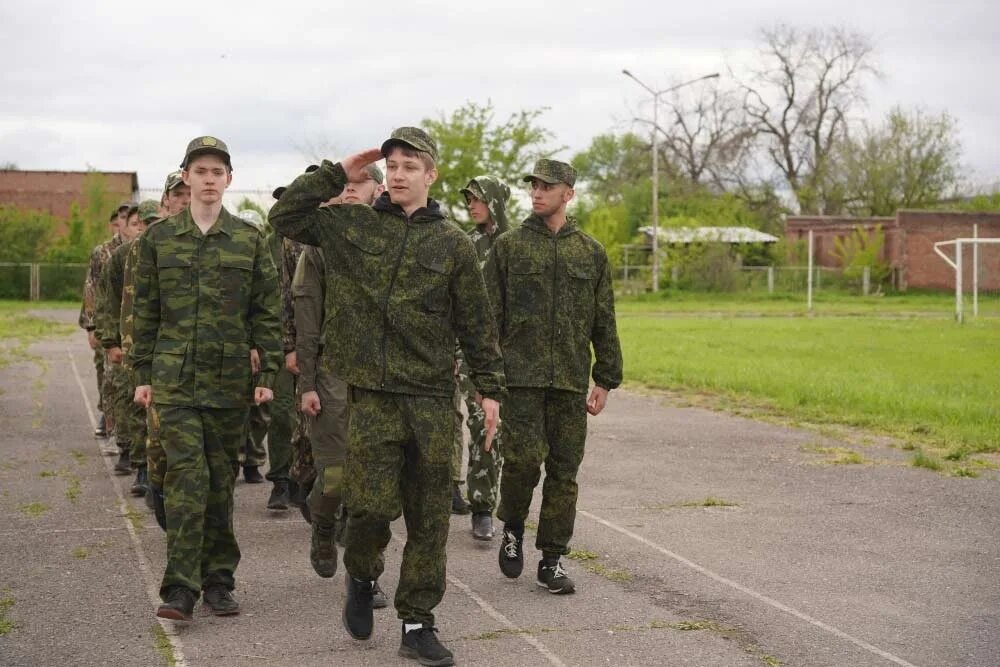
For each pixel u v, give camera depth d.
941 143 75.38
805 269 60.94
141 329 5.80
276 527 7.91
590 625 5.68
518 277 6.32
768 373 18.52
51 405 14.67
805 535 7.70
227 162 5.84
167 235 5.77
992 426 12.67
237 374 5.77
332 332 5.14
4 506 8.42
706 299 56.00
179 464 5.60
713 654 5.25
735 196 80.50
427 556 5.12
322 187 5.10
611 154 103.75
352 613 5.31
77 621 5.66
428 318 5.10
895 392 15.58
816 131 82.00
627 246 62.56
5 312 42.62
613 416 14.13
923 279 60.84
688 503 8.77
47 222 54.44
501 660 5.14
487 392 5.27
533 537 7.70
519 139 38.66
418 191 5.18
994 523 8.11
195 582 5.52
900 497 9.02
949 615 5.91
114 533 7.57
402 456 5.13
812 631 5.61
